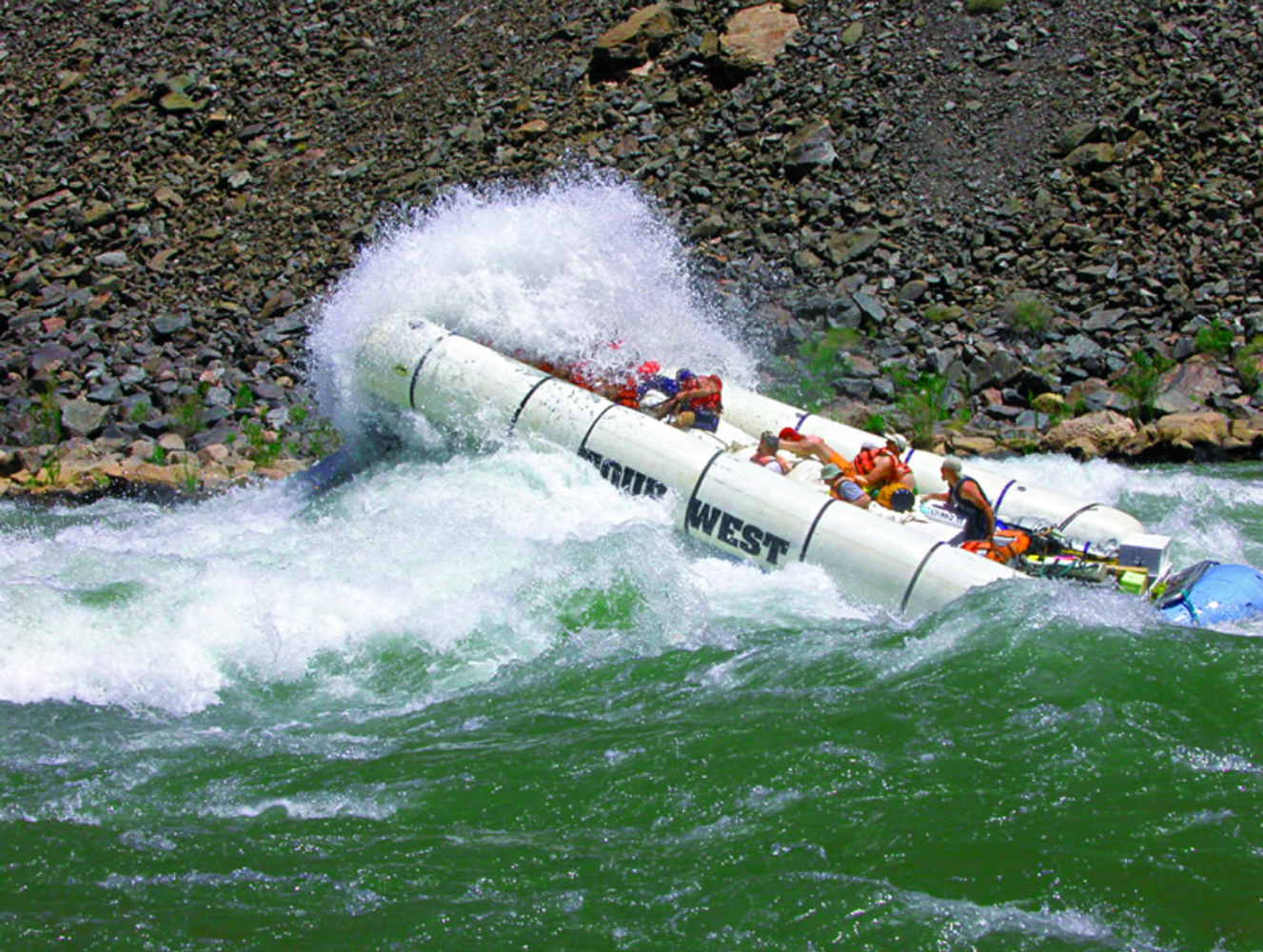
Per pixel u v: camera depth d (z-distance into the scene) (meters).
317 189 23.02
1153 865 5.10
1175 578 8.27
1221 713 6.30
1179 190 19.03
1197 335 16.06
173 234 22.31
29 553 9.78
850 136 21.09
